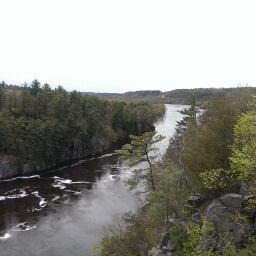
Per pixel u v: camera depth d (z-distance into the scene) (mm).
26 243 28047
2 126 52250
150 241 18781
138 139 34438
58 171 57250
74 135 69688
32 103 65125
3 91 65875
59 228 31391
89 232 30266
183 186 26047
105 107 94688
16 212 35938
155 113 142000
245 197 17250
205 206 21188
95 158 70500
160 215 22328
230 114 22750
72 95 78438
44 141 58469
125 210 36156
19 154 54844
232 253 14188
